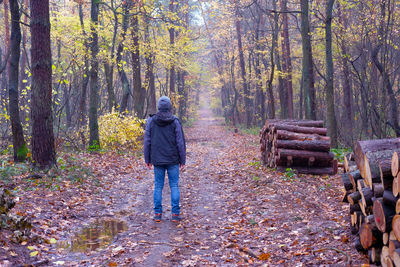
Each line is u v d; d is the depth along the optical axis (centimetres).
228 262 374
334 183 742
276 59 2236
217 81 3997
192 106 5409
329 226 454
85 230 478
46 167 771
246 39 3216
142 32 1916
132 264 364
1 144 1179
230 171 991
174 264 367
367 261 338
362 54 1484
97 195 686
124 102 1770
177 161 527
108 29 1733
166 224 511
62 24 1638
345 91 2025
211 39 3938
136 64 1955
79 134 1435
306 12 1420
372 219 327
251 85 3600
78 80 1633
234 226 502
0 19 2428
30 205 528
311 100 1448
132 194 727
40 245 393
